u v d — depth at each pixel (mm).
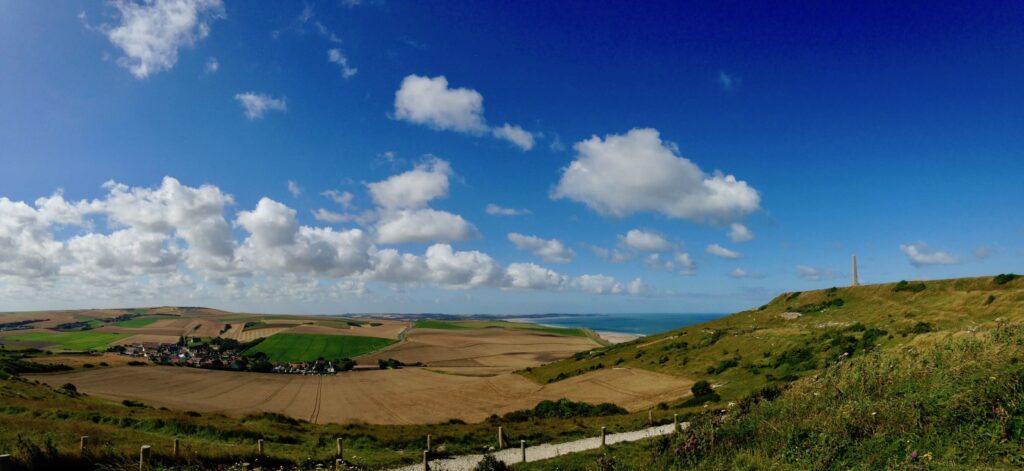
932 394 14156
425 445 32625
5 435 23531
